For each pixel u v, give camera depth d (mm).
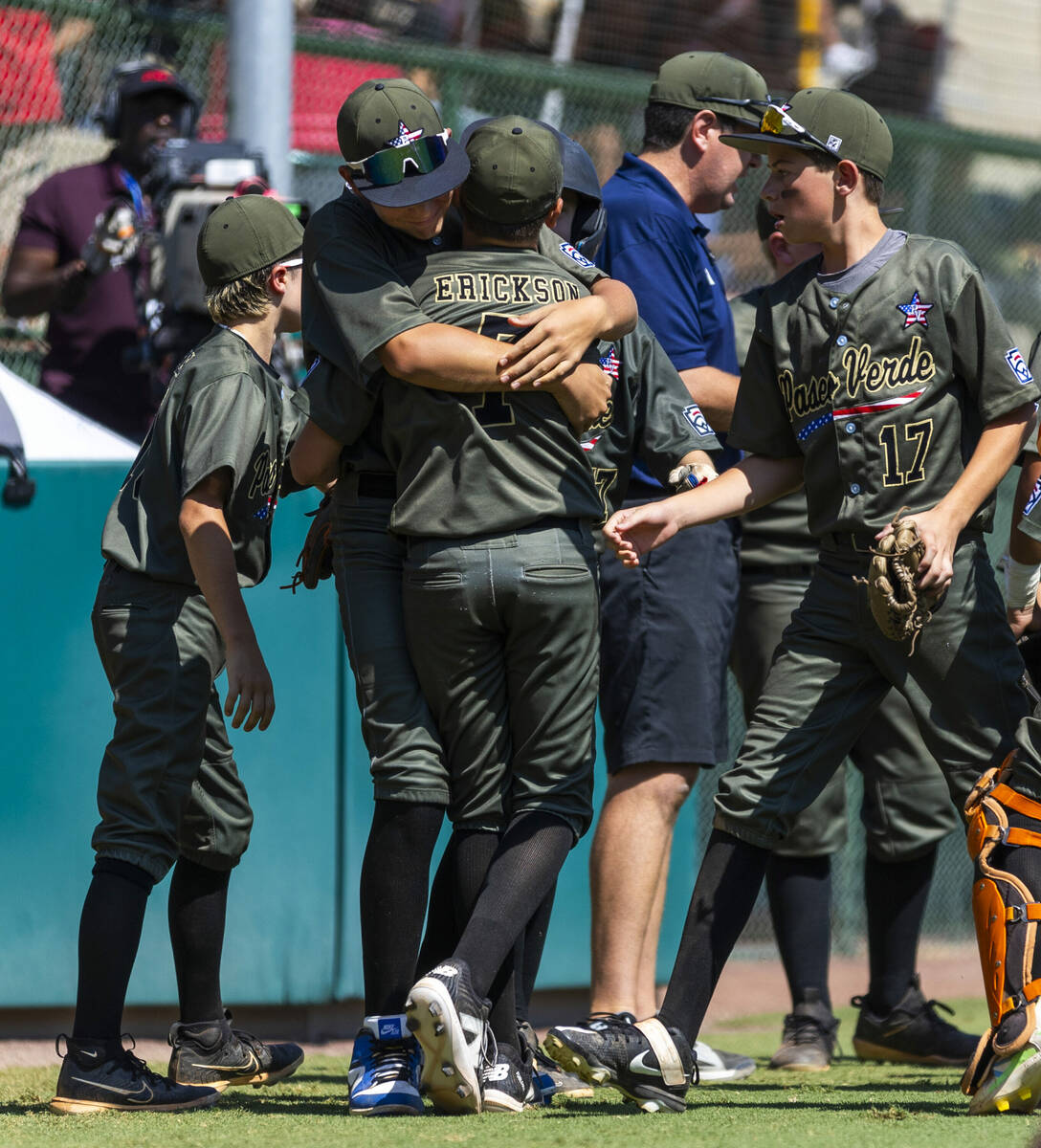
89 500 15305
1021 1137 8516
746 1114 9789
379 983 9984
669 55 23578
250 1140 8766
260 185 14797
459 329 9750
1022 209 26094
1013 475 22672
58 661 15234
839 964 21781
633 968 13062
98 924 10391
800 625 10625
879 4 25438
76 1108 10305
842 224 10391
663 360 12062
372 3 22031
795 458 10969
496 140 10172
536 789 10070
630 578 12961
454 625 9859
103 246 17938
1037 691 10844
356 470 10391
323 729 15891
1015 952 9570
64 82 20078
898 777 14828
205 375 10836
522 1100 10227
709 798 21359
